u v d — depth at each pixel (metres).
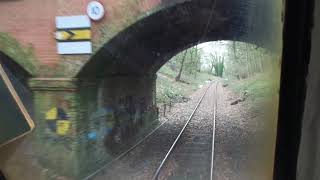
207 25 15.82
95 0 13.24
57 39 13.38
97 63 14.31
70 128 13.38
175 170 13.62
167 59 24.98
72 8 13.32
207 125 24.83
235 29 14.97
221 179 11.72
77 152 13.43
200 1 12.70
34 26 13.45
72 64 13.48
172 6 13.02
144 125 23.70
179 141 19.42
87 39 13.37
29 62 13.52
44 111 13.48
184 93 48.00
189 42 20.61
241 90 34.09
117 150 17.80
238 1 12.01
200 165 14.05
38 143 12.79
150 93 25.95
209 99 45.22
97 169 14.74
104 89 16.42
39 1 13.34
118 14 13.34
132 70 20.06
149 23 14.43
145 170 14.05
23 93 13.48
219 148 16.38
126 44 15.31
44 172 12.63
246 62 25.56
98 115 15.71
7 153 7.20
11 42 13.53
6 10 13.45
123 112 19.28
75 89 13.48
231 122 25.25
